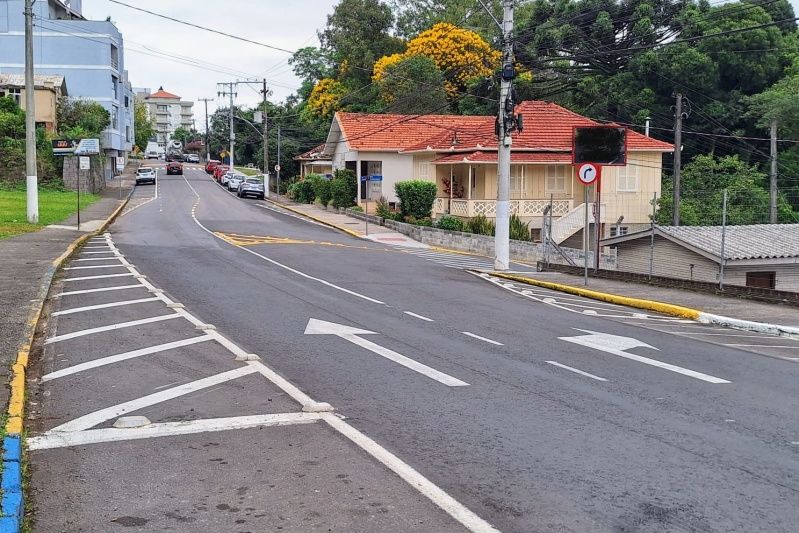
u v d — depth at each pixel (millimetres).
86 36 69688
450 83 69688
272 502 5906
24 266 19547
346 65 81812
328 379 9867
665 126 53469
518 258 33281
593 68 58719
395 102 67750
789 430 7934
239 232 35812
